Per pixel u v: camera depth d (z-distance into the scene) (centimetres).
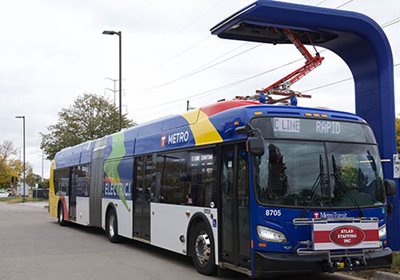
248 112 832
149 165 1255
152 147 1245
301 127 831
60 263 1108
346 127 862
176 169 1100
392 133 1177
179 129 1109
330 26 1145
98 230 1945
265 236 773
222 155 914
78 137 4078
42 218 2741
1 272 995
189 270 1017
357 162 850
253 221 787
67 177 2100
